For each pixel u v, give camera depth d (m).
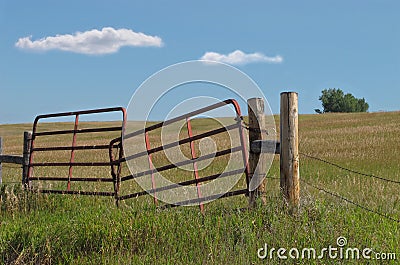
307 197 7.41
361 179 13.77
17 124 75.88
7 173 16.59
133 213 7.30
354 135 36.56
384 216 7.55
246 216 7.01
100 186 12.02
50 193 10.50
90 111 10.36
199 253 6.03
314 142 32.22
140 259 5.99
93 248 6.50
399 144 28.41
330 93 138.50
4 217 9.17
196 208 7.92
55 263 6.22
